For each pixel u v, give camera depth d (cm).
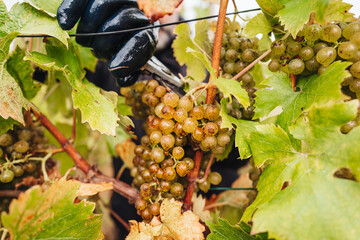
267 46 42
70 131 62
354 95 35
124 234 60
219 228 36
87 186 39
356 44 33
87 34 37
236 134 36
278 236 29
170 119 37
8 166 43
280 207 30
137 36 38
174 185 39
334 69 33
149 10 33
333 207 29
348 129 33
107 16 38
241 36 42
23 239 32
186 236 36
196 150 39
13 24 37
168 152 38
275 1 37
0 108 36
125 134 60
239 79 40
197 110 36
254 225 30
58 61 40
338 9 37
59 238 34
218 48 38
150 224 37
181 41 48
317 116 31
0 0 37
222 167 57
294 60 35
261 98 38
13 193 44
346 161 30
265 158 34
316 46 35
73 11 36
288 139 33
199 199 44
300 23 35
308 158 32
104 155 70
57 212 33
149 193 38
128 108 50
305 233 29
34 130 47
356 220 28
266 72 51
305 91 36
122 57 37
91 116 38
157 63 41
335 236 28
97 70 59
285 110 36
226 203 56
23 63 42
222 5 37
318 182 30
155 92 38
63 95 61
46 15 38
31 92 44
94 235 36
